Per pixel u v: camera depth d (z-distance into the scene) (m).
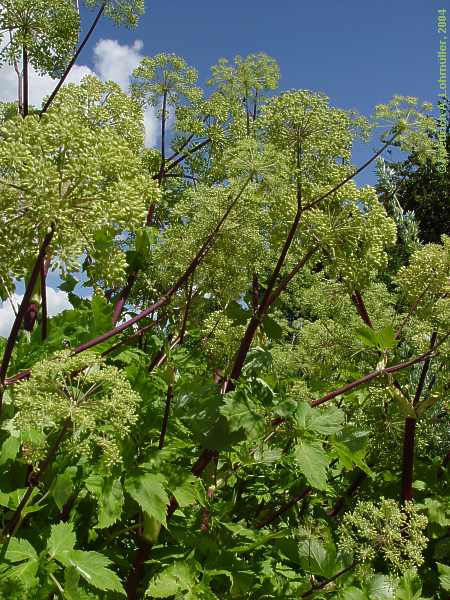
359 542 4.41
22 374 3.40
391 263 10.84
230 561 4.06
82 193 2.94
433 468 5.79
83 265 4.82
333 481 6.16
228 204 4.53
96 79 3.77
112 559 3.81
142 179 3.41
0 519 3.76
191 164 7.33
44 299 4.67
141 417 4.29
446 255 5.10
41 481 3.72
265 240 4.75
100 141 3.10
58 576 3.56
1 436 3.80
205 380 4.67
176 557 3.97
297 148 4.32
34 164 2.78
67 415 3.07
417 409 5.08
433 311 5.06
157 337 5.22
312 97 4.29
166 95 6.98
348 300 6.37
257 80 7.79
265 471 5.39
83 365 3.31
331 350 6.18
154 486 3.59
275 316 6.73
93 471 3.65
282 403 4.20
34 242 3.08
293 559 4.31
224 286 4.71
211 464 4.59
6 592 3.01
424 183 19.70
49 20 6.14
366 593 4.24
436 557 5.10
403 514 4.11
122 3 6.52
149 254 5.23
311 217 4.41
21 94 6.24
